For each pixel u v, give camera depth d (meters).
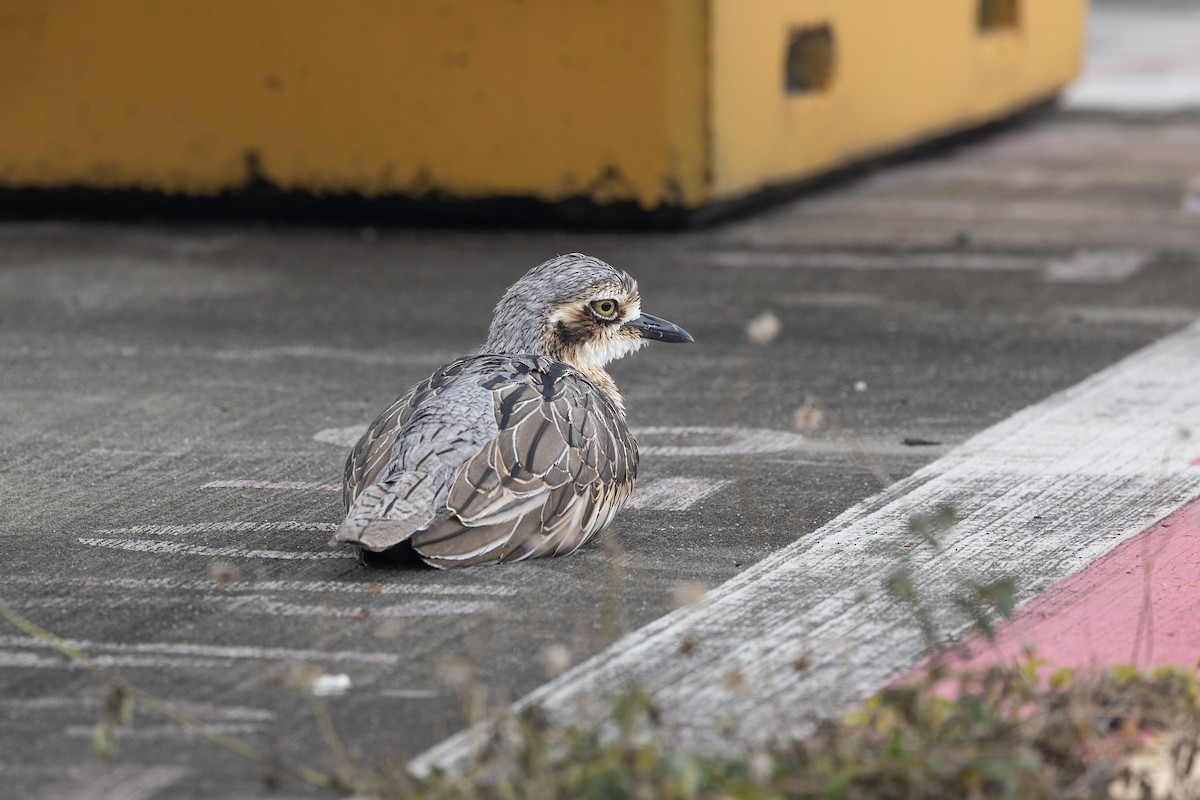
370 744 7.71
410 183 21.91
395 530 9.11
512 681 8.37
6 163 22.95
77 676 8.52
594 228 21.64
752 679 8.36
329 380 14.86
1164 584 9.67
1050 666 8.36
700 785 6.67
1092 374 14.81
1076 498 11.37
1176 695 7.69
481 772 6.96
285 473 12.12
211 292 18.45
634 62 20.83
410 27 21.48
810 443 12.85
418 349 16.00
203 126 22.38
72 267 19.78
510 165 21.52
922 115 26.17
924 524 8.59
